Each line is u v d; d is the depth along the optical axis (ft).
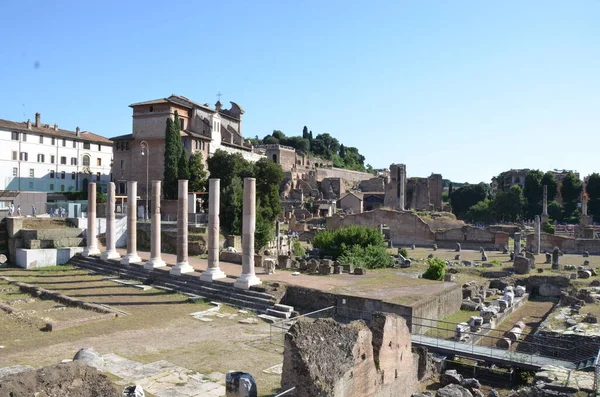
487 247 275.59
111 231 160.25
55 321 90.68
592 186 402.93
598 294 128.16
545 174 437.17
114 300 114.21
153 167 282.97
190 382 64.49
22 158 301.43
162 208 232.12
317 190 495.41
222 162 260.01
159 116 282.36
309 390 49.98
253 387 52.42
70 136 331.77
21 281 135.03
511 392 70.03
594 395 61.62
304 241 286.66
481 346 87.56
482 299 137.28
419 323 99.96
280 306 105.91
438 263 152.25
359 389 56.34
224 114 366.84
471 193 495.41
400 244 298.97
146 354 75.56
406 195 473.67
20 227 168.96
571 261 210.59
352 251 178.50
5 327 87.35
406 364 69.15
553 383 65.98
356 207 434.71
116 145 294.66
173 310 106.11
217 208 127.03
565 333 90.07
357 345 56.39
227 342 83.76
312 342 52.95
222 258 163.02
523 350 91.50
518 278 167.53
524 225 367.86
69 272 151.53
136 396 51.60
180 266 133.39
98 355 67.77
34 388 37.47
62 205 244.83
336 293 109.70
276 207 247.91
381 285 123.65
